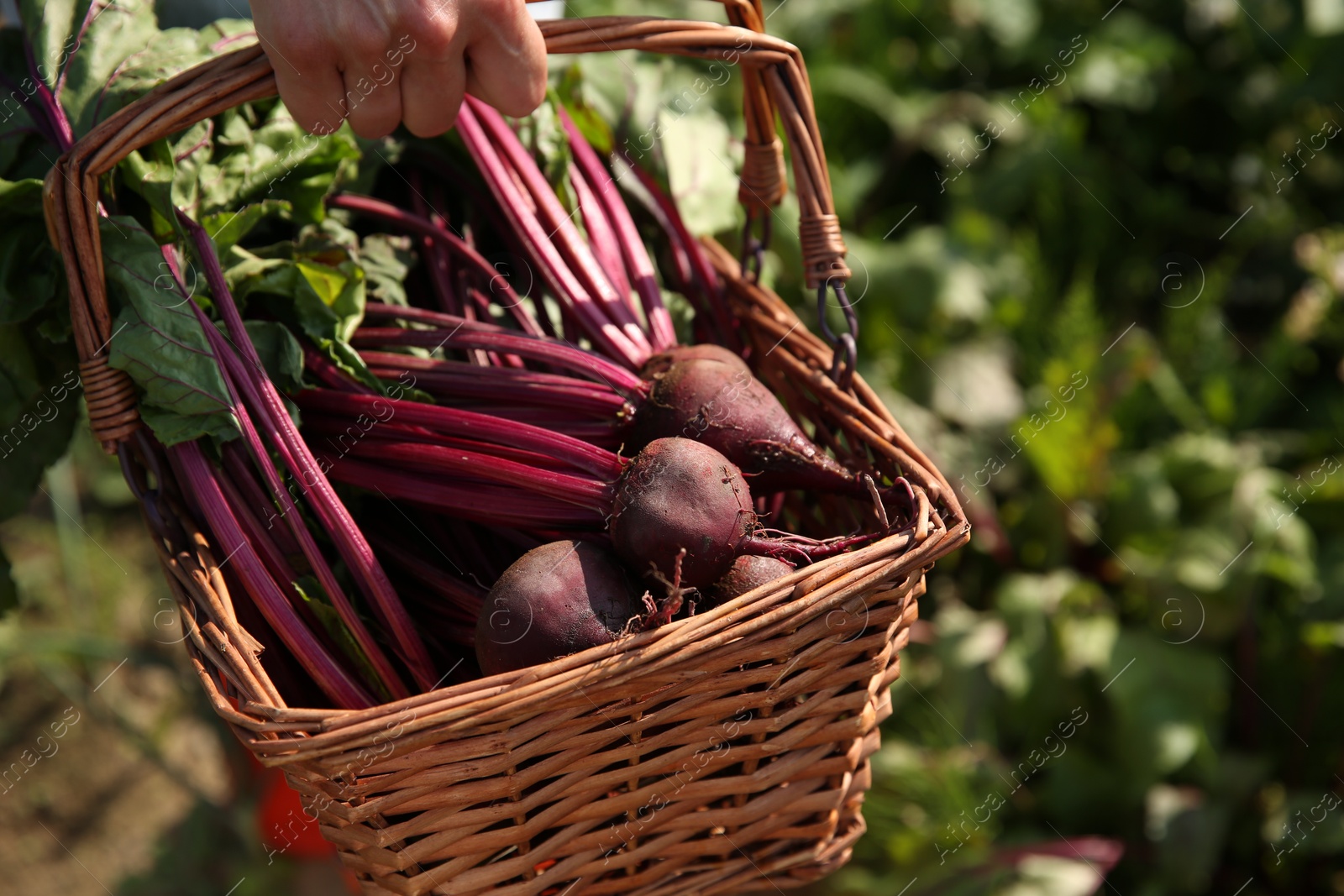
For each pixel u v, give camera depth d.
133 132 0.84
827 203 1.03
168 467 0.99
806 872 0.99
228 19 1.12
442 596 1.03
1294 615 1.90
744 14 1.03
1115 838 1.82
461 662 1.01
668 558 0.88
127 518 2.66
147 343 0.91
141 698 2.49
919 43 2.54
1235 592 1.85
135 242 0.93
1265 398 2.15
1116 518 1.99
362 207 1.19
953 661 1.86
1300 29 2.45
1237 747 1.92
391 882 0.83
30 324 1.05
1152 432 2.14
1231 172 2.54
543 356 1.07
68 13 1.06
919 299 2.12
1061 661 1.85
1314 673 1.87
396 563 1.05
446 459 1.00
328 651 0.97
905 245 2.21
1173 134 2.59
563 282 1.17
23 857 2.21
